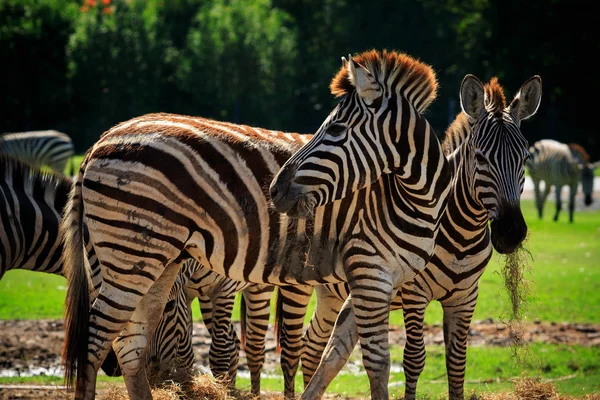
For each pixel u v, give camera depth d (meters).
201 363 16.88
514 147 10.60
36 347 17.55
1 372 15.59
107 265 9.64
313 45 90.12
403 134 9.73
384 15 85.19
